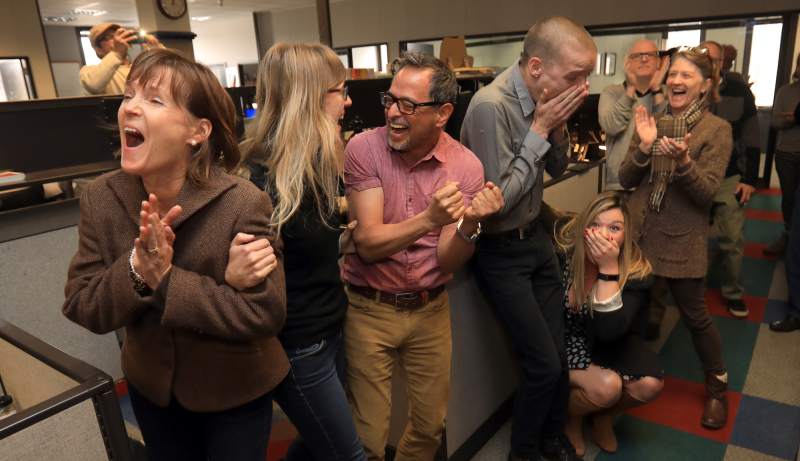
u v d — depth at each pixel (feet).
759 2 19.42
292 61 3.62
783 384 7.83
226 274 2.95
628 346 6.27
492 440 6.83
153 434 3.49
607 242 5.74
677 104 6.63
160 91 2.77
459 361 6.07
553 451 6.33
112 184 3.10
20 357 3.65
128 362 3.30
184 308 2.81
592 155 9.94
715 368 6.98
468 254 4.61
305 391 3.96
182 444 3.55
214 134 3.09
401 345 4.80
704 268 6.74
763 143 21.40
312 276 3.82
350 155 4.52
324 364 4.02
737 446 6.62
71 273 3.14
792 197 11.75
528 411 5.87
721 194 9.77
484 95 5.08
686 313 6.98
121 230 3.07
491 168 5.09
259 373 3.34
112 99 8.05
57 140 7.97
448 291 5.69
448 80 4.19
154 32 21.54
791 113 11.21
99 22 38.27
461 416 6.25
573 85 4.73
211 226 2.99
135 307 2.87
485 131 5.03
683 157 6.19
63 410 2.86
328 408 4.06
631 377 6.06
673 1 21.30
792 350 8.73
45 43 26.32
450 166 4.63
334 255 3.98
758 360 8.48
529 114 4.99
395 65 4.30
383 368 4.76
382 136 4.54
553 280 5.94
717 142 6.57
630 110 8.69
